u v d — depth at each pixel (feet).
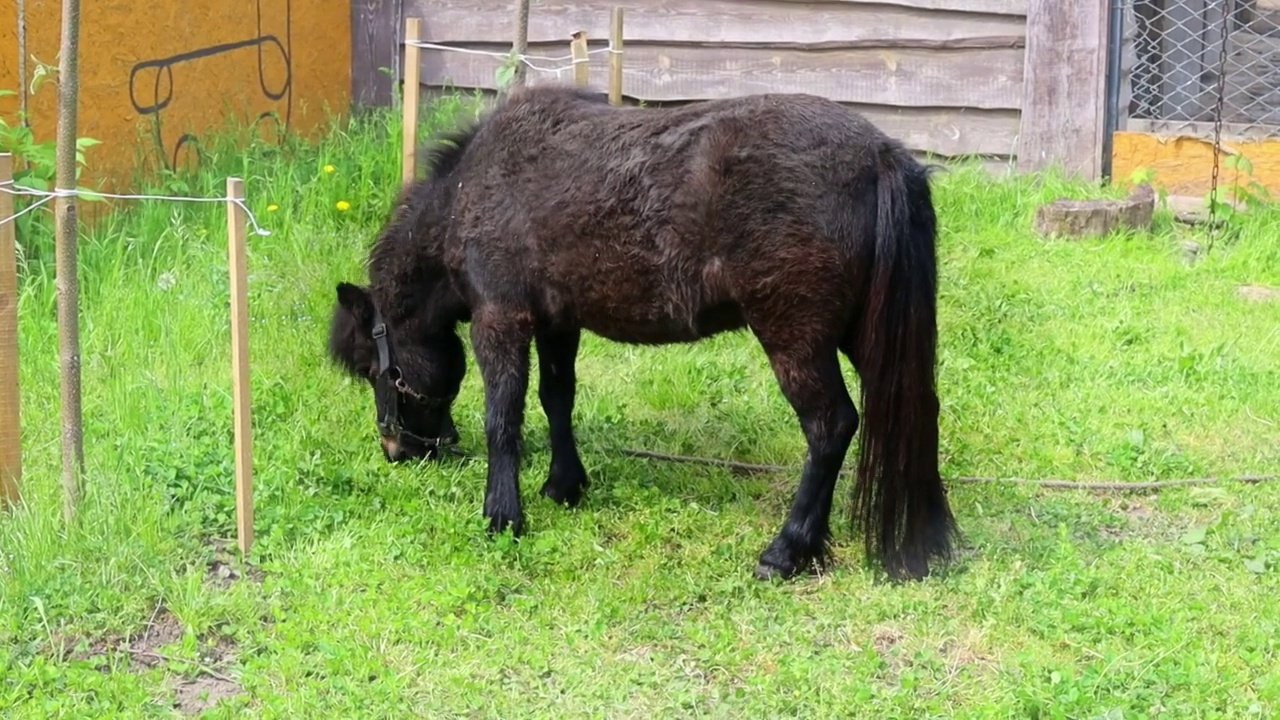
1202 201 28.27
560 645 13.92
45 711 12.48
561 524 16.76
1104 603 14.11
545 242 15.48
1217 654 13.19
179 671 13.34
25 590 14.37
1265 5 34.76
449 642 13.85
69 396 15.53
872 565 14.99
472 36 33.60
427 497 17.25
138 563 14.94
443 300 17.24
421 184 17.11
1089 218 26.78
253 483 16.87
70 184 15.23
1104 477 17.80
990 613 14.19
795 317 14.34
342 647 13.52
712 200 14.34
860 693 12.67
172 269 23.76
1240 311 23.26
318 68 32.53
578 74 24.03
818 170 14.10
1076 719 12.19
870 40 30.66
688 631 14.08
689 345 22.34
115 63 25.63
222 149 28.14
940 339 21.97
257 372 20.40
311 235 25.66
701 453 19.06
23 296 21.34
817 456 14.94
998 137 30.17
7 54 23.20
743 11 31.60
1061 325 22.74
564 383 17.30
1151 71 31.78
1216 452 18.44
